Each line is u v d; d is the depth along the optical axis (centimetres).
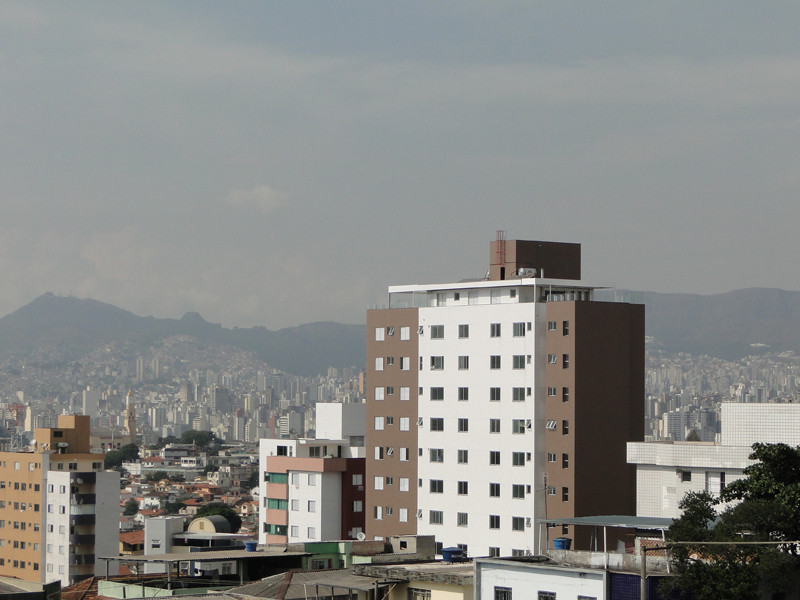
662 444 13725
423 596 9212
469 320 17625
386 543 12575
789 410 13012
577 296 17712
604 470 16262
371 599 9281
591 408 16250
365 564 11050
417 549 12381
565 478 16162
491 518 17050
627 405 16512
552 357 16525
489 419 17200
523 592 8456
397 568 9612
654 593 7894
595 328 16400
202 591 11206
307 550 12506
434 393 18012
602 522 9588
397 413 18538
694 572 7950
